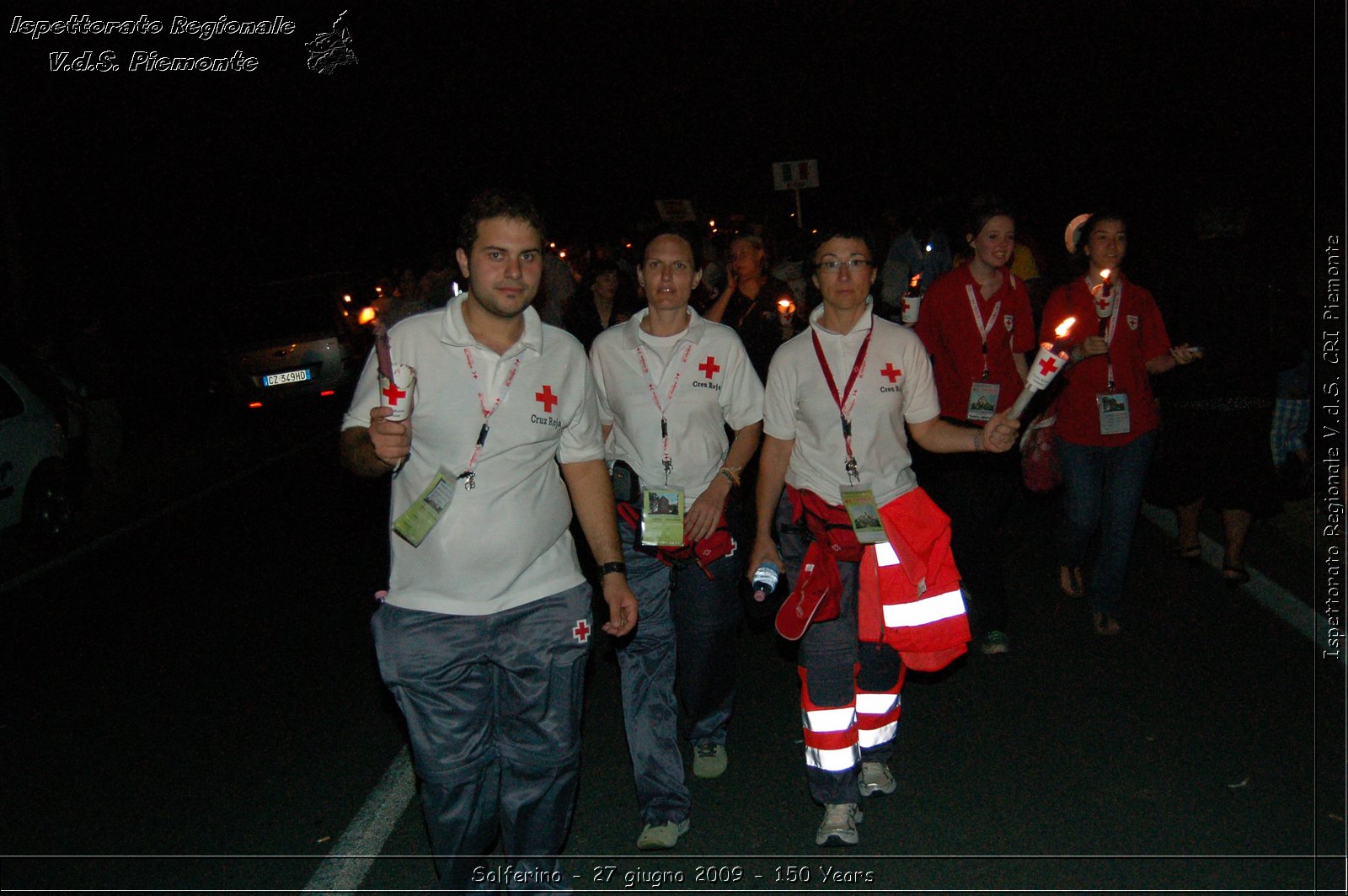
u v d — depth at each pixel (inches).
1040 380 144.3
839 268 158.1
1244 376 243.4
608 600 141.9
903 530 159.3
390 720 215.9
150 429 657.0
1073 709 200.4
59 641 274.7
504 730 136.9
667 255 167.2
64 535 375.2
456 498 129.9
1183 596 252.5
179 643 268.5
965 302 220.7
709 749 186.4
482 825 135.8
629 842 167.2
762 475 166.6
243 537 377.4
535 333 134.0
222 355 666.8
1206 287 243.9
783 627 154.8
